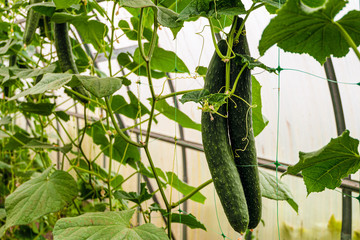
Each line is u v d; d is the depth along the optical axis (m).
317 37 0.54
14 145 1.33
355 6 1.29
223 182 0.62
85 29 0.99
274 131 1.74
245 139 0.65
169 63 1.05
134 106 1.22
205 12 0.67
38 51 2.86
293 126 1.68
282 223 1.79
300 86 1.60
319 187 0.70
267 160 1.79
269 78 1.68
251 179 0.65
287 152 1.72
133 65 1.12
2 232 0.83
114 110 1.28
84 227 0.69
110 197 1.00
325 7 0.45
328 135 1.59
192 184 2.17
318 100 1.57
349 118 1.51
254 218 0.66
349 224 1.56
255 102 0.86
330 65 1.48
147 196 1.01
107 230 0.69
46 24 1.18
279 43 0.55
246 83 0.66
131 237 0.68
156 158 2.37
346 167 0.64
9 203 0.87
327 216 1.64
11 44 1.15
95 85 0.69
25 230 1.61
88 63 1.25
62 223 0.68
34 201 0.86
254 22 1.62
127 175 2.53
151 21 1.06
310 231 1.71
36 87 0.71
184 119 1.09
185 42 1.94
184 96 0.68
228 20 0.90
